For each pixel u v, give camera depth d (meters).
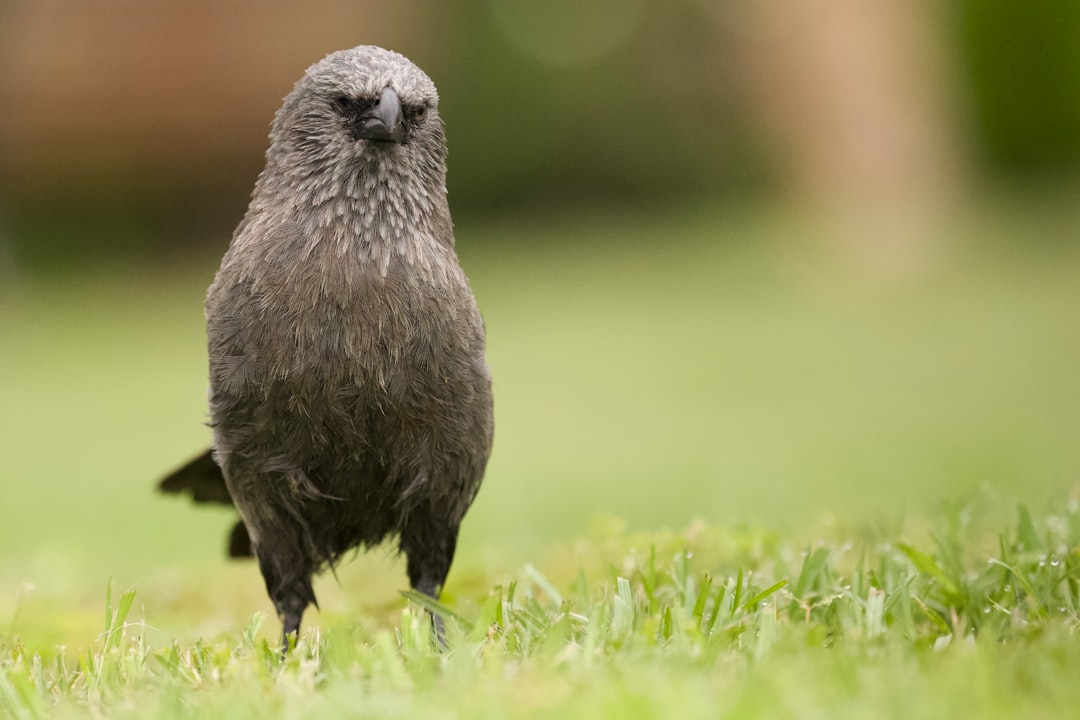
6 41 31.22
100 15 31.19
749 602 5.65
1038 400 16.02
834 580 6.20
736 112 33.78
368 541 6.70
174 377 22.11
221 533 12.68
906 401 16.88
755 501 10.77
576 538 8.70
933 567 6.11
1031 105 31.80
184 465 6.95
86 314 28.78
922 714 4.01
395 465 6.23
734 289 27.31
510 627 5.50
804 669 4.46
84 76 31.53
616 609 5.43
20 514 13.75
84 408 20.09
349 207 6.12
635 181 34.97
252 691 4.75
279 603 6.53
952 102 30.73
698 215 33.91
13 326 28.09
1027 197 30.97
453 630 5.42
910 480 11.46
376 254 6.08
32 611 7.98
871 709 4.03
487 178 34.62
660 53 33.59
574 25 33.41
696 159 34.56
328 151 6.17
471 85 34.00
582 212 35.06
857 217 28.69
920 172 28.80
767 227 31.38
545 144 34.28
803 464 13.09
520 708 4.22
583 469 13.94
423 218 6.31
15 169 32.28
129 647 5.81
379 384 6.00
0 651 6.20
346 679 4.83
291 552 6.48
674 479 12.67
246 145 32.91
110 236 33.34
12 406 20.59
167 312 28.34
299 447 6.12
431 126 6.42
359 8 32.22
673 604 5.87
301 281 5.99
